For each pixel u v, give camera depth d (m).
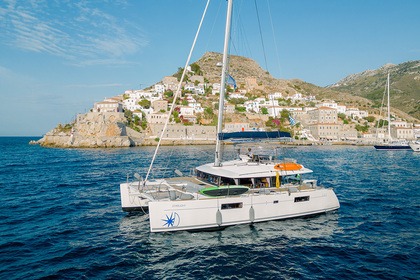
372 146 108.62
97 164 49.72
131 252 13.10
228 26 16.80
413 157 65.12
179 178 20.22
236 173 16.53
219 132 17.64
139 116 127.19
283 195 16.28
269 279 10.91
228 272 11.40
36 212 19.78
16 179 34.34
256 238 14.49
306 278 10.98
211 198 14.79
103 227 16.52
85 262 12.18
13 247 13.70
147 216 18.47
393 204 21.66
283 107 145.12
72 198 24.00
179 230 14.61
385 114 172.38
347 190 27.20
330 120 136.38
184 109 133.12
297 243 14.09
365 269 11.68
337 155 69.69
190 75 186.50
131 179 33.53
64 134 112.25
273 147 19.66
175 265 11.92
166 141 112.19
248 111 142.75
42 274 11.13
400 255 12.88
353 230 15.97
